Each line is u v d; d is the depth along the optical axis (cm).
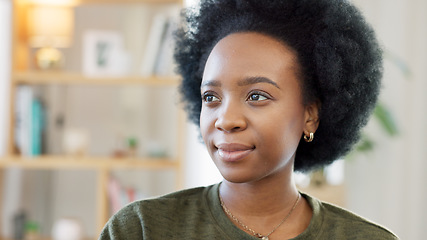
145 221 101
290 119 96
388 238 106
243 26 99
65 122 355
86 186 358
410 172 386
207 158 366
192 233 101
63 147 353
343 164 393
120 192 305
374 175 391
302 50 100
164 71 314
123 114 361
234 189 102
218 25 108
